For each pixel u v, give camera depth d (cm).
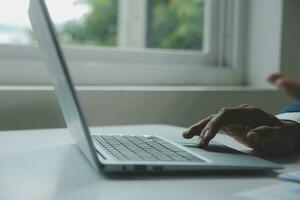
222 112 74
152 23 173
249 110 76
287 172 62
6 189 51
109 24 166
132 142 75
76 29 158
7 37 140
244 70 174
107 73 148
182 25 176
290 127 79
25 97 118
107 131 101
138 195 49
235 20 173
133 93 133
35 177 57
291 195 50
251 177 59
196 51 175
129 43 170
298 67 165
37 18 59
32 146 79
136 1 171
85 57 148
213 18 173
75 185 53
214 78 168
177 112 141
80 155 72
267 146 74
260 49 168
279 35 160
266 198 49
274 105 158
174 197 49
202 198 48
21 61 135
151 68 156
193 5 176
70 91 53
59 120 123
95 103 127
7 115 116
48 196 48
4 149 76
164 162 58
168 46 175
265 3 166
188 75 163
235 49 173
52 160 67
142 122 135
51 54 57
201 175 59
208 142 72
